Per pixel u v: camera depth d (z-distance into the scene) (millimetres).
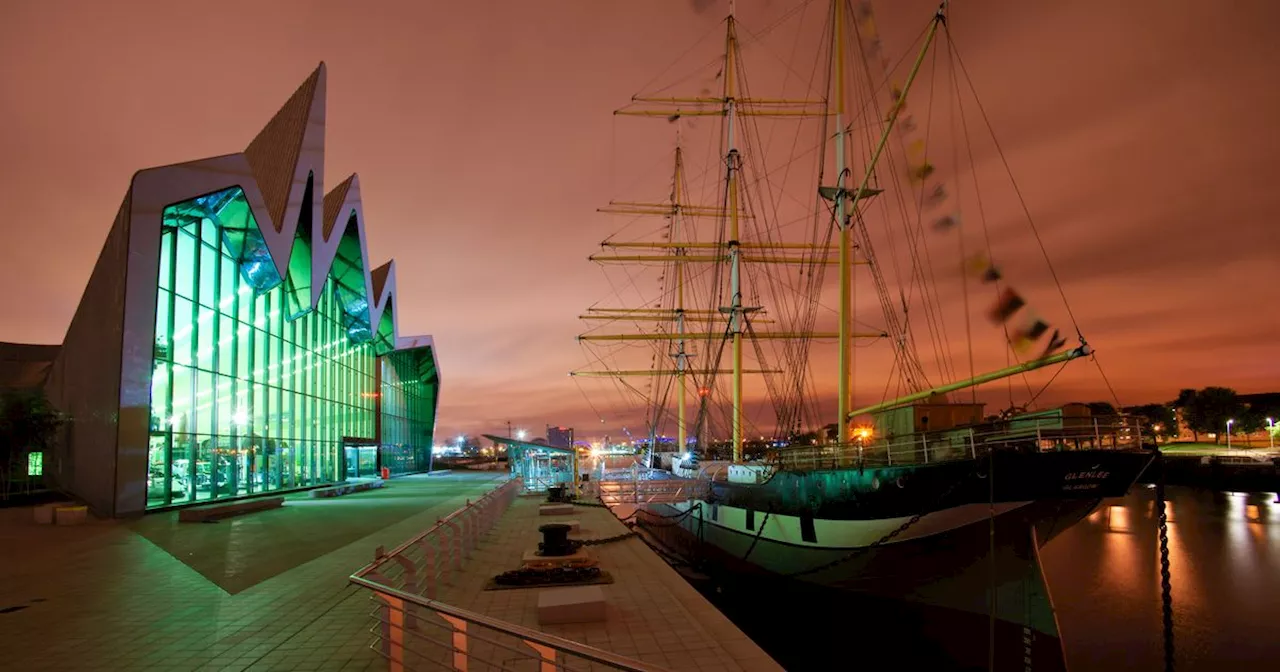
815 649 21391
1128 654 23922
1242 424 109312
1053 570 40812
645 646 9359
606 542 19062
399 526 22562
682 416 57469
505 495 28469
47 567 15070
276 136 41531
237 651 9031
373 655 8828
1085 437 16203
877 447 20312
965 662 17984
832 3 26250
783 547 23938
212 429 29203
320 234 38062
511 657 8820
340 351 48250
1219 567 40688
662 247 53781
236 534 20516
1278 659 23203
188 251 27688
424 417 82250
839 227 25344
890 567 19422
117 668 8406
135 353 24156
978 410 22562
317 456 42688
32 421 27484
